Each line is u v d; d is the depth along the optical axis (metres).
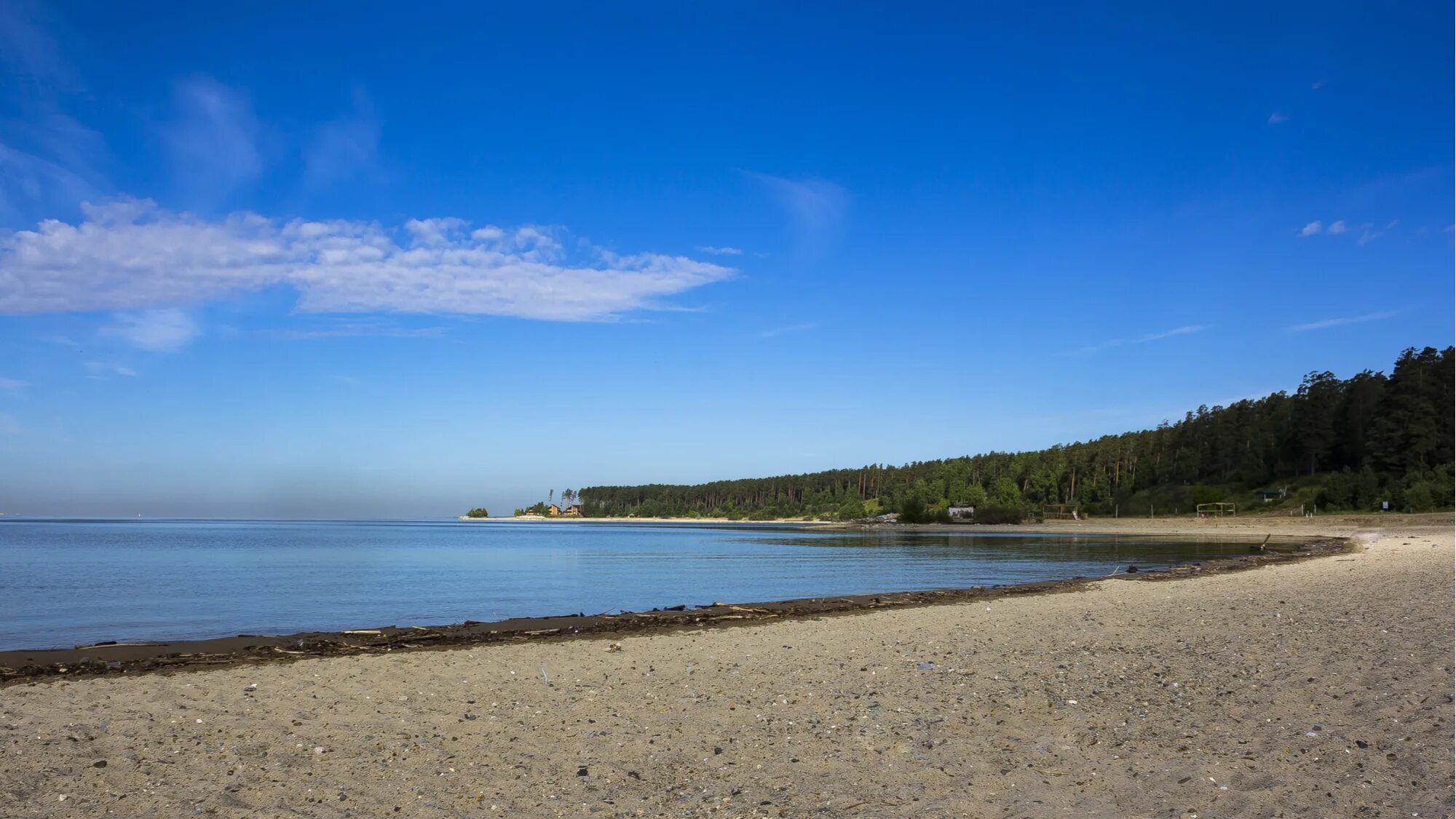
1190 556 55.34
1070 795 6.62
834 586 36.50
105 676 12.99
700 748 8.31
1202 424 143.25
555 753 8.23
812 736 8.69
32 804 6.72
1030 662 12.84
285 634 20.27
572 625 20.17
